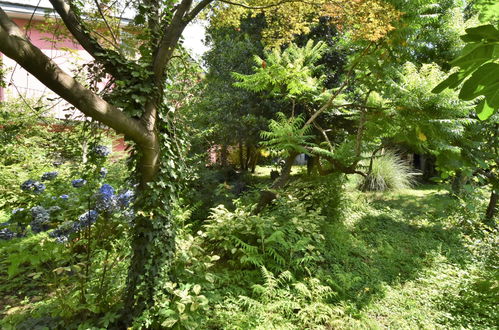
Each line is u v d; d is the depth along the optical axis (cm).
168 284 287
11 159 500
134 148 278
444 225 630
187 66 321
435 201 696
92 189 282
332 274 412
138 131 254
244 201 606
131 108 258
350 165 570
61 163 439
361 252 489
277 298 337
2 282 342
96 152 277
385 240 548
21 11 743
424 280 418
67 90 203
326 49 681
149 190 279
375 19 399
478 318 338
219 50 870
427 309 357
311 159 784
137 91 264
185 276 325
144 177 281
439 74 458
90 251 291
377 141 641
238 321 289
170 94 331
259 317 300
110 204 279
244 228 440
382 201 784
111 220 285
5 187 458
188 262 331
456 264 474
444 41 564
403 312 350
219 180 748
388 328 324
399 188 884
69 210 283
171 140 295
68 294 273
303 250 411
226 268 410
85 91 213
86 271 279
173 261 313
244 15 523
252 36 853
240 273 385
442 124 434
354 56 552
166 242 298
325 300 356
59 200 318
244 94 795
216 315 301
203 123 753
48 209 324
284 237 440
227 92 812
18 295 331
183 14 272
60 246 277
